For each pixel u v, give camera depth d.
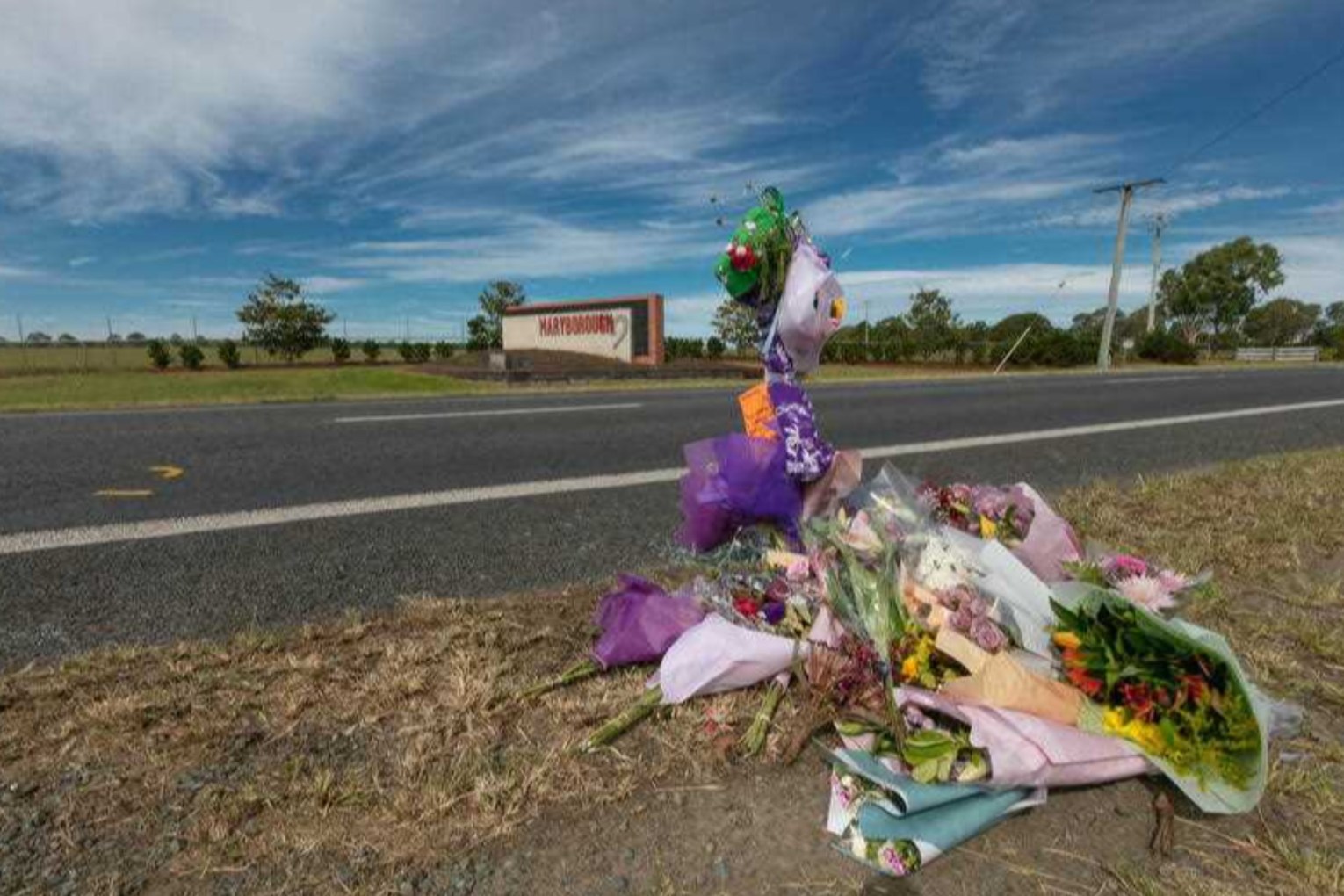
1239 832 1.42
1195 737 1.52
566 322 22.52
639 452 5.18
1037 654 1.79
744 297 2.18
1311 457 4.97
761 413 2.19
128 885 1.20
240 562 2.76
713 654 1.74
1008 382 14.14
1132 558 2.03
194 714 1.67
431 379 15.41
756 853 1.31
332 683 1.81
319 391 11.70
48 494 3.79
